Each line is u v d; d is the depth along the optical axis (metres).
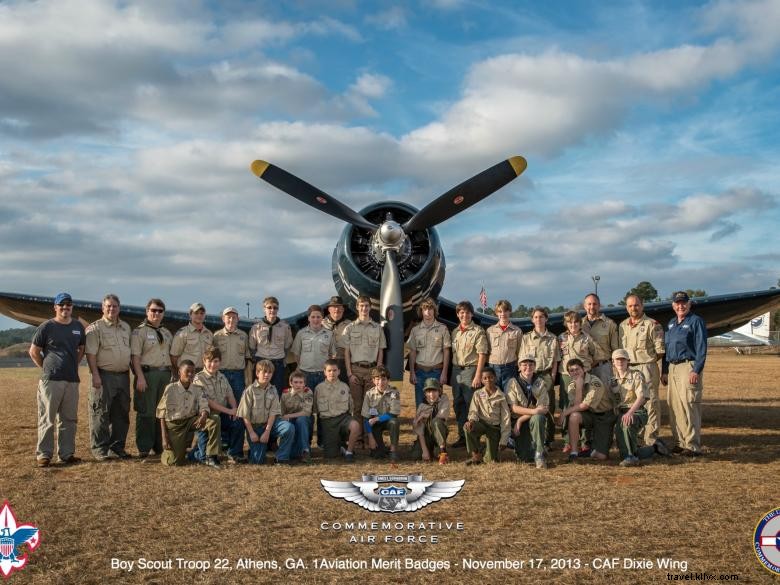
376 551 3.82
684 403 6.80
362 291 8.39
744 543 3.91
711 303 9.52
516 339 7.50
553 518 4.44
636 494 5.06
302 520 4.42
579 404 6.58
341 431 6.80
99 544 3.92
